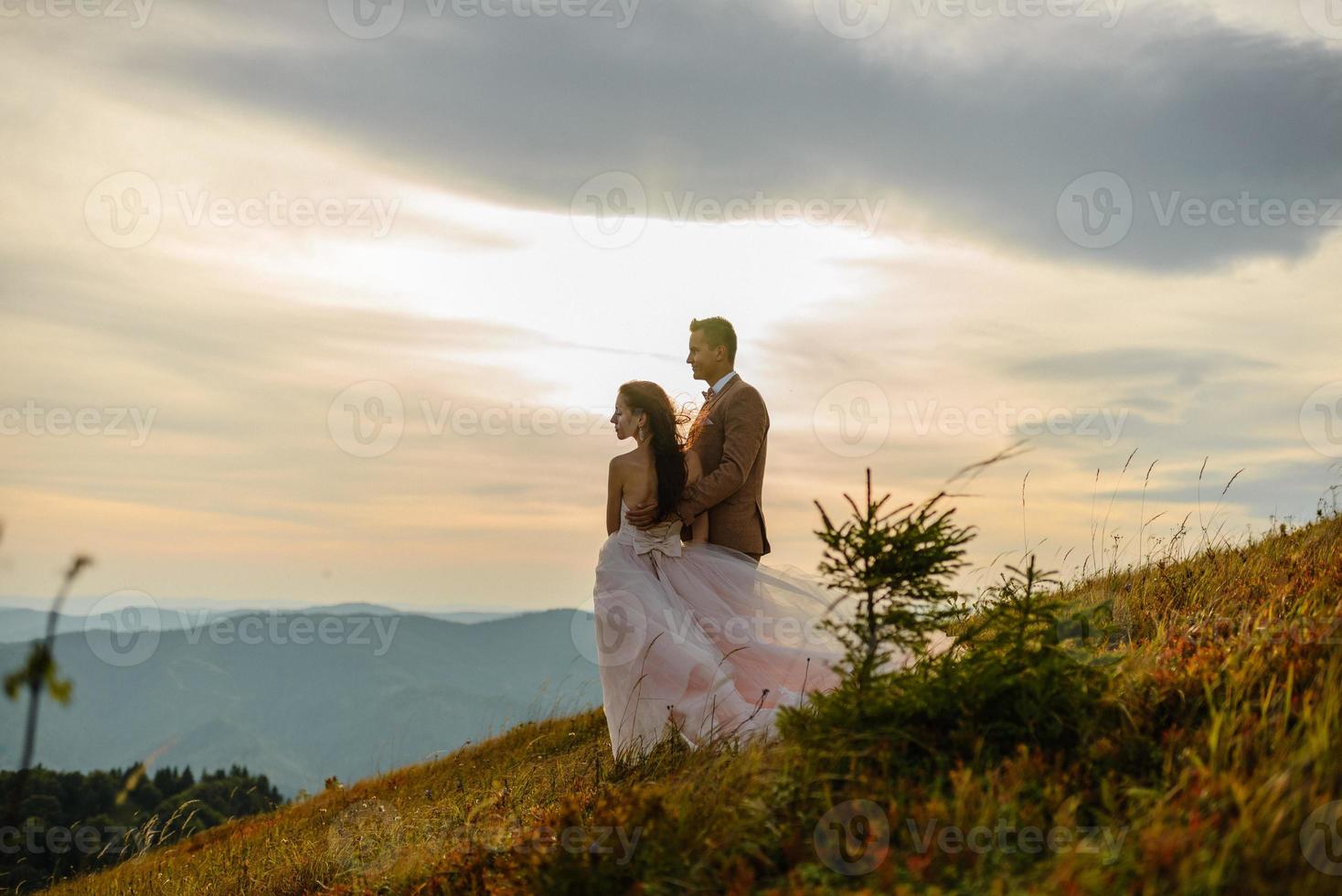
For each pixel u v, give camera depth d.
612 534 7.39
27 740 1.70
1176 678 4.48
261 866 8.46
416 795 10.56
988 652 4.55
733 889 3.55
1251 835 3.03
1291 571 6.80
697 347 8.02
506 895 4.60
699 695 6.58
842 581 4.73
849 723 4.46
